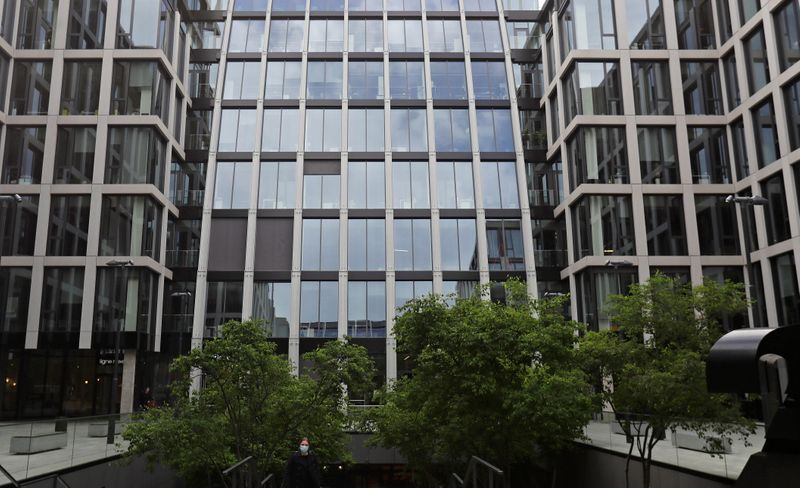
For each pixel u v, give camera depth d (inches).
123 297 1280.8
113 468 793.6
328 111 1678.2
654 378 571.5
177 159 1624.0
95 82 1432.1
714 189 1333.7
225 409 727.1
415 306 694.5
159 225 1464.1
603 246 1338.6
